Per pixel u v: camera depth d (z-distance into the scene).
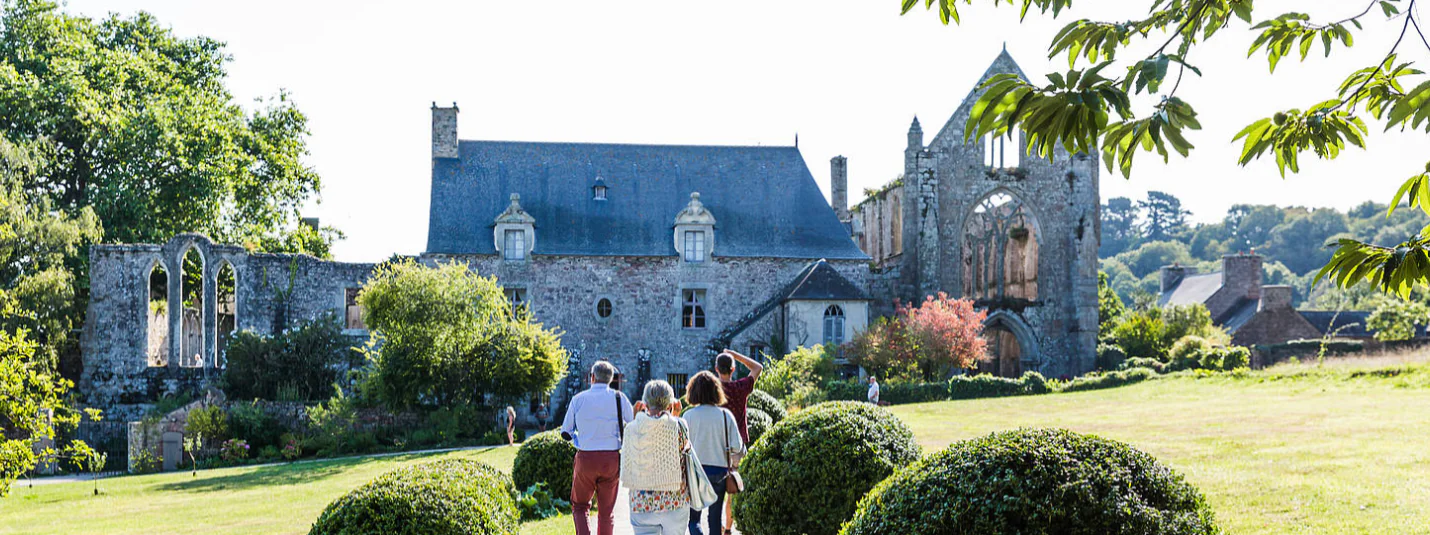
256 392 36.72
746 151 50.34
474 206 46.34
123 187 41.34
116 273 40.03
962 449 7.54
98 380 39.66
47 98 40.12
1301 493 13.05
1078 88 4.38
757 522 10.74
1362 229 129.25
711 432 10.43
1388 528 11.02
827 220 48.66
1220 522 11.68
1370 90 5.37
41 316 36.88
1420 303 59.81
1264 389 32.16
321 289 42.00
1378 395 27.33
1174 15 4.93
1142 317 55.06
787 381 38.00
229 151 44.03
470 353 34.59
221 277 46.69
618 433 10.68
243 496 21.16
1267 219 143.12
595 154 49.03
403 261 43.34
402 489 9.86
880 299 48.84
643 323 45.66
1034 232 50.09
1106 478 7.02
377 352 35.34
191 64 48.91
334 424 33.44
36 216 37.94
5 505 22.55
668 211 47.66
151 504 20.91
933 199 48.88
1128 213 161.12
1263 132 5.51
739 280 46.28
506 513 10.75
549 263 45.34
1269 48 5.43
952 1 5.39
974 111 4.56
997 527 6.96
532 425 39.66
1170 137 4.71
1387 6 5.10
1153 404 29.97
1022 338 49.66
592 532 13.34
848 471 10.45
